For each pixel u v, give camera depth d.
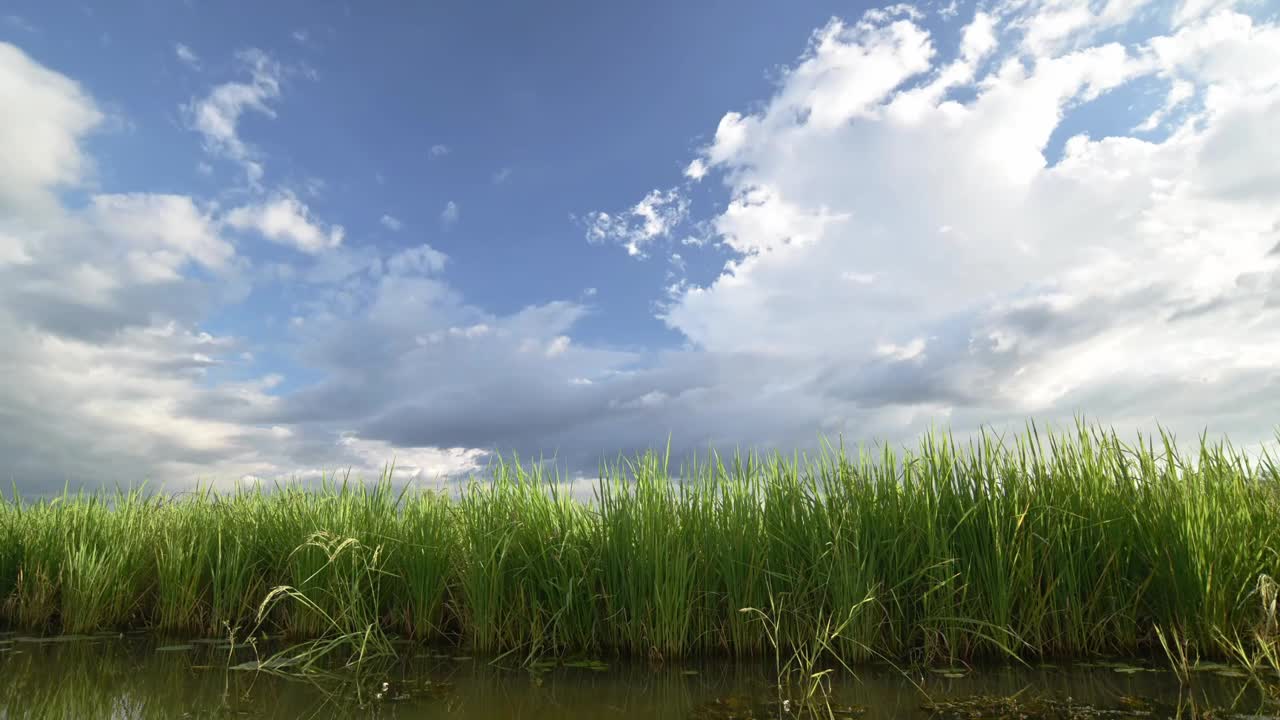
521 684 3.75
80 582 5.30
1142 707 3.13
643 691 3.60
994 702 3.26
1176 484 4.32
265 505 5.95
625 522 4.66
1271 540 4.18
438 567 4.97
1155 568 4.19
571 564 4.66
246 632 5.18
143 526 6.06
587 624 4.62
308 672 4.05
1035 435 4.64
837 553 4.21
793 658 4.19
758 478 4.77
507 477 5.18
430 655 4.46
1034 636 4.17
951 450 4.64
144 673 4.04
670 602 4.32
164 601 5.35
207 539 5.62
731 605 4.36
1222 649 3.88
